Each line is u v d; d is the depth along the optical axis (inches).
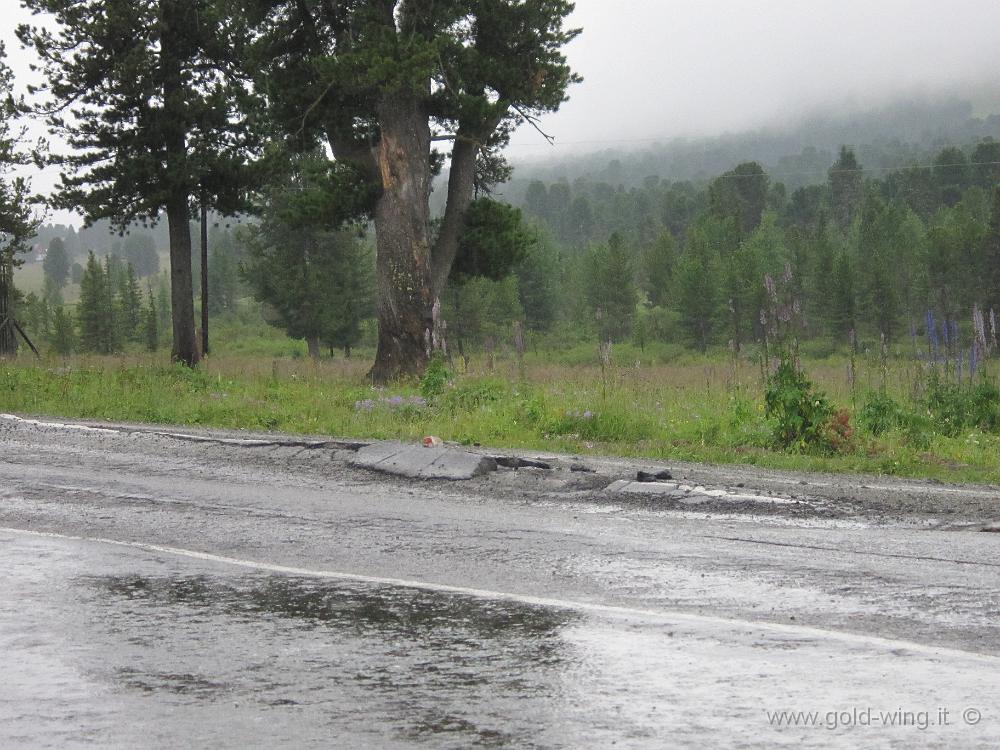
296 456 451.8
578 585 247.1
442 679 181.0
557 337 4274.1
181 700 171.9
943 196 6998.0
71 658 195.8
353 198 1047.0
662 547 286.8
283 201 2180.1
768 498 350.3
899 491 365.1
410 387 804.0
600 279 4352.9
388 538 301.3
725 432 554.9
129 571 265.9
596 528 313.7
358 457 435.8
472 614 223.0
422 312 1024.9
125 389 792.9
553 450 506.6
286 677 183.2
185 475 411.5
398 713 164.6
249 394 776.9
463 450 453.7
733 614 221.5
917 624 212.7
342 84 991.6
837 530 310.5
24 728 159.9
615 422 566.6
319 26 1090.1
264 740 153.8
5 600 238.5
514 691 174.4
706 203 7367.1
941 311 636.1
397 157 1020.5
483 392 684.7
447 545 291.3
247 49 1077.1
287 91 1066.1
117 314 4505.4
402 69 954.1
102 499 363.3
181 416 643.5
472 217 1104.2
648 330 4357.8
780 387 519.2
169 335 4756.4
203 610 229.0
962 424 578.6
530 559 273.7
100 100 1243.2
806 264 4210.1
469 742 152.0
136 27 1226.0
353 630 212.4
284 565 271.7
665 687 175.8
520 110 1138.0
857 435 516.1
